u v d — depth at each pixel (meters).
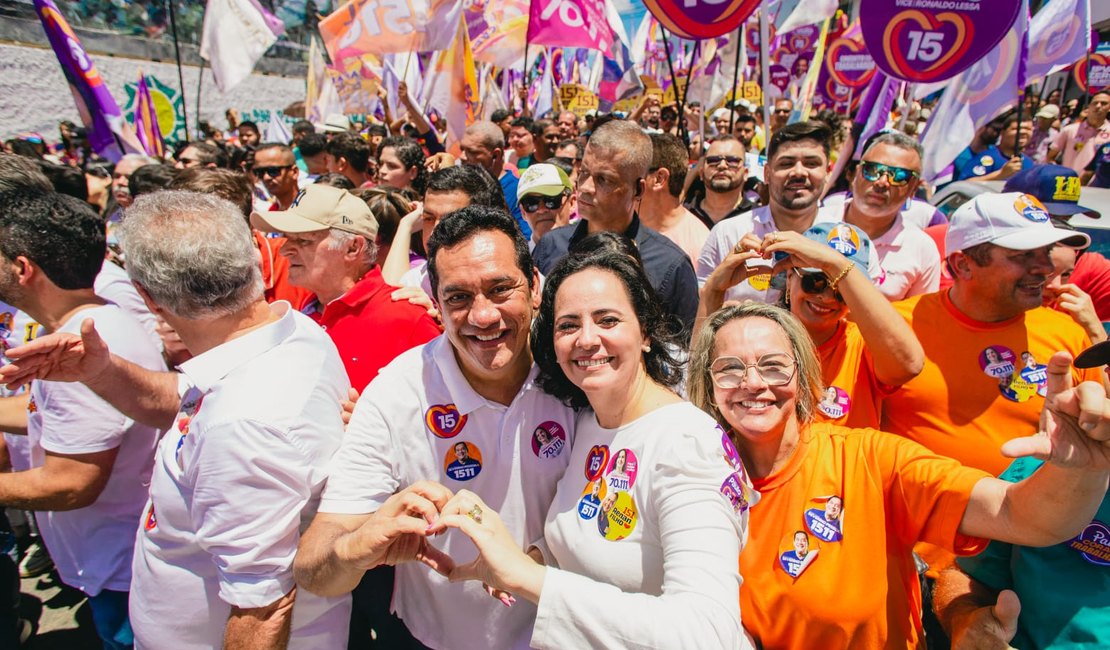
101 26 11.43
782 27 6.61
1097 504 1.35
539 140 7.67
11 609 2.73
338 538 1.51
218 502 1.51
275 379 1.59
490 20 8.88
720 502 1.37
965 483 1.53
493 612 1.79
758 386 1.64
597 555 1.49
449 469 1.72
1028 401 2.22
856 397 2.29
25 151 7.14
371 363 2.62
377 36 6.97
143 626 1.75
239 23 6.61
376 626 2.24
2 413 2.40
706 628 1.20
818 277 2.15
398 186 5.16
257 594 1.53
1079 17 5.68
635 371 1.52
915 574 1.77
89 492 2.01
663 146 3.99
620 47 8.94
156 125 7.38
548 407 1.74
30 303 2.10
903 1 3.98
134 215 1.62
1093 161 7.93
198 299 1.59
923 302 2.44
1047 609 1.74
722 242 3.56
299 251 2.66
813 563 1.64
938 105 5.16
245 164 6.61
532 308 1.75
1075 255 2.52
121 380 1.82
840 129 6.64
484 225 1.58
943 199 5.25
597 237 1.69
